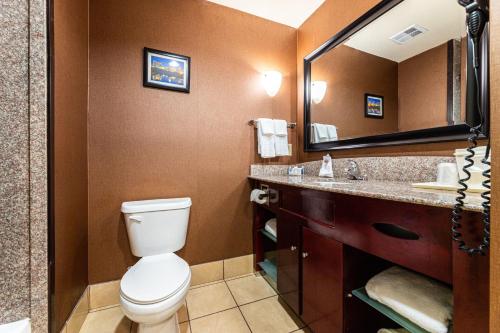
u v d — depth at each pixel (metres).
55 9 0.99
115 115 1.49
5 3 0.84
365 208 0.83
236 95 1.87
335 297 0.96
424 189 0.90
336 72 1.66
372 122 1.39
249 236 1.91
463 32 0.99
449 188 0.83
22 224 0.86
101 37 1.46
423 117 1.13
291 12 1.92
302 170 1.91
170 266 1.23
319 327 1.06
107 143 1.48
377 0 1.35
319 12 1.83
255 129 1.94
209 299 1.54
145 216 1.38
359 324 0.96
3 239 0.84
